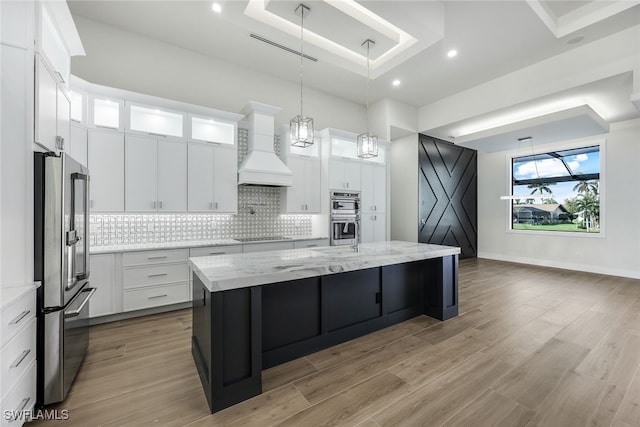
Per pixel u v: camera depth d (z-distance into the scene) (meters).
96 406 1.80
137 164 3.57
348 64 3.86
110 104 3.49
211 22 3.72
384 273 3.06
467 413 1.73
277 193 5.07
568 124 4.78
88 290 2.30
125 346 2.64
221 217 4.52
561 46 4.09
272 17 3.21
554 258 6.40
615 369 2.22
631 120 5.39
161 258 3.52
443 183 7.03
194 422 1.66
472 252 7.71
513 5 3.28
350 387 2.00
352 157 5.70
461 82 5.23
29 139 1.79
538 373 2.17
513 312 3.52
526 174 6.98
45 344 1.77
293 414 1.73
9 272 1.71
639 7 3.25
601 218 5.72
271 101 5.10
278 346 2.33
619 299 4.03
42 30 1.91
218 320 1.79
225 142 4.31
